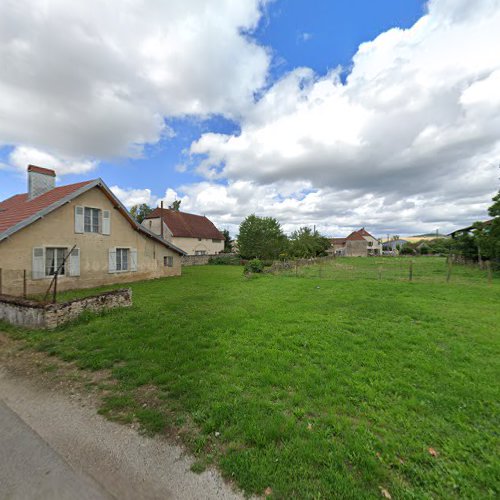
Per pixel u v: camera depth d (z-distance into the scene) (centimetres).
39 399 364
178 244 3638
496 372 418
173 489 222
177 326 650
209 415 312
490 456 250
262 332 605
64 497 216
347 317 733
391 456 249
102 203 1466
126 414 325
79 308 706
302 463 242
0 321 730
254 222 3578
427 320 707
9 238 1095
